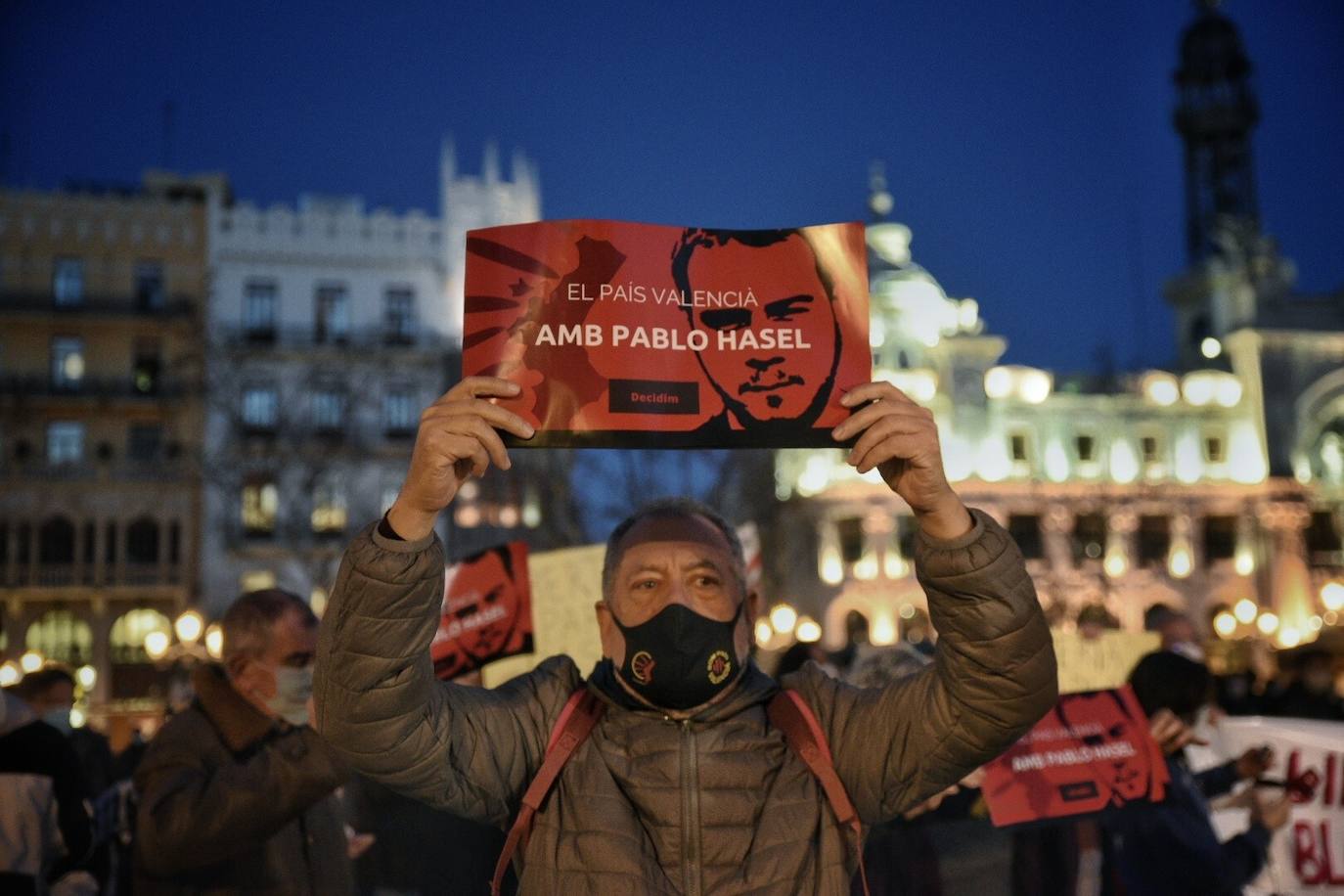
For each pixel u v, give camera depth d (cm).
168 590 4181
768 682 284
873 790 266
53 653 4159
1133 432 4591
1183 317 5291
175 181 4681
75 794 454
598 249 264
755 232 271
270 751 366
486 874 551
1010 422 4447
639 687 267
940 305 4391
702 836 255
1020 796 464
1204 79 5653
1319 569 4728
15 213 4347
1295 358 4788
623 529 284
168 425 4341
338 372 4400
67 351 4344
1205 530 4656
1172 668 492
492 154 4844
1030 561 4372
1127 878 470
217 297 4425
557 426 256
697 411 260
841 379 263
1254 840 507
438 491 231
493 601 609
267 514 4278
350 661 235
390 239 4566
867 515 4244
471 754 260
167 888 386
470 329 260
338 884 423
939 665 254
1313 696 941
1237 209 5538
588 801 257
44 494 4194
